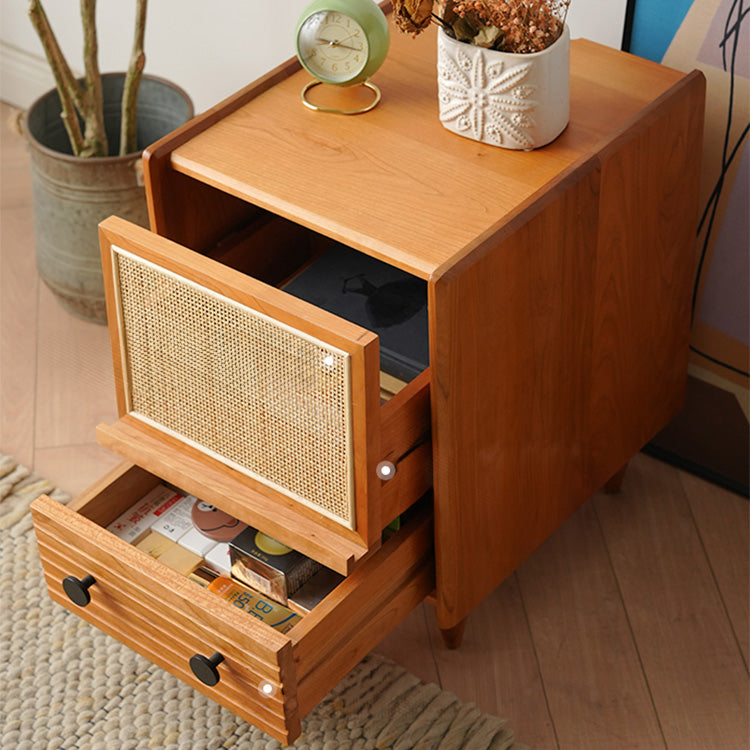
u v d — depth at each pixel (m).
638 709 1.41
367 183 1.19
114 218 1.17
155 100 1.89
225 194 1.37
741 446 1.62
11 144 2.30
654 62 1.38
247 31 1.88
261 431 1.18
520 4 1.14
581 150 1.23
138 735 1.39
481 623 1.51
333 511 1.18
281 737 1.20
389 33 1.31
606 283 1.30
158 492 1.39
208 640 1.17
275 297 1.07
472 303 1.10
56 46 1.69
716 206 1.46
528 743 1.38
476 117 1.22
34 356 1.89
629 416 1.49
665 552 1.59
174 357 1.20
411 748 1.36
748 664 1.46
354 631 1.23
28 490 1.68
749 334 1.52
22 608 1.53
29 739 1.39
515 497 1.33
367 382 1.05
